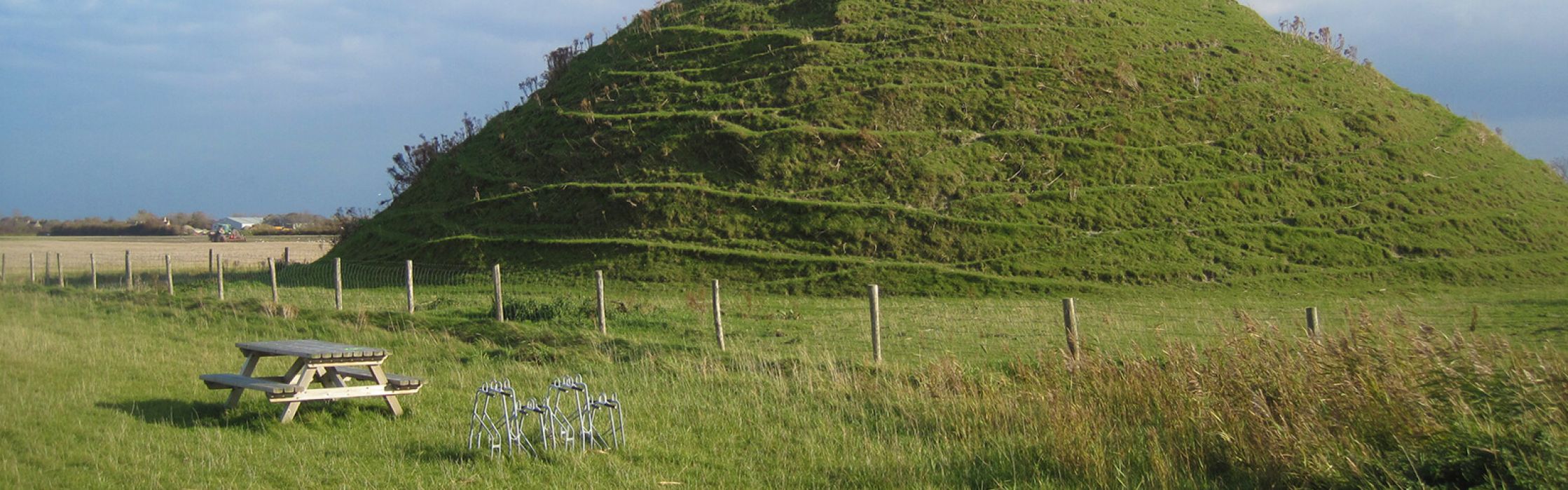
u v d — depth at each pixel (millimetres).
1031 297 34438
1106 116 45656
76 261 57000
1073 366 13555
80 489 9766
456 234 43625
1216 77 50781
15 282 39406
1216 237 39781
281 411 13305
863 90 46031
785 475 10914
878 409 13828
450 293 35375
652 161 43688
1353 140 48125
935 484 10516
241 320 23578
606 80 51344
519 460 11312
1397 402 10102
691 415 13797
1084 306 29688
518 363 17969
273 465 10945
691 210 40406
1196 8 60969
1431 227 42219
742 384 15547
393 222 48875
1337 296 34781
